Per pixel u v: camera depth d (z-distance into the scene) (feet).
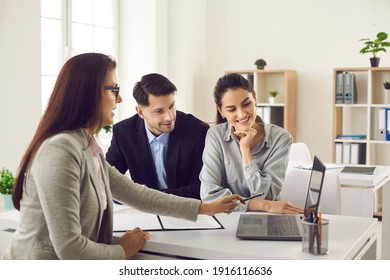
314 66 23.38
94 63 6.72
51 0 19.97
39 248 6.35
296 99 23.81
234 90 8.92
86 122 6.69
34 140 6.54
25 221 6.43
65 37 20.42
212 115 25.54
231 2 24.89
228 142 9.59
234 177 9.55
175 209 7.95
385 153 22.18
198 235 7.32
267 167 9.37
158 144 10.69
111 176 7.97
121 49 23.11
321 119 23.36
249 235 7.04
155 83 9.87
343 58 22.84
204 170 9.61
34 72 16.69
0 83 15.67
